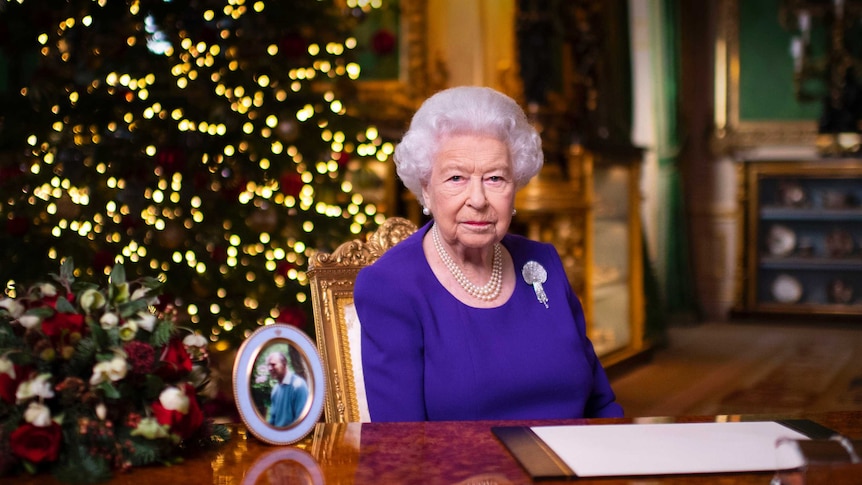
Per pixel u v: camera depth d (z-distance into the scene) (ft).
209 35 12.14
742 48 31.42
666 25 29.35
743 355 24.94
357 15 13.53
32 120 11.52
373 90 19.90
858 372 22.17
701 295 32.58
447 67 19.92
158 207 11.87
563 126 19.77
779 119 31.17
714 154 32.07
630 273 23.54
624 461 4.37
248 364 4.81
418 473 4.29
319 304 6.95
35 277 10.70
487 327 6.33
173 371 4.50
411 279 6.38
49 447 4.11
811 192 31.60
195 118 11.83
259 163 12.27
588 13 21.13
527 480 4.17
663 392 19.93
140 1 12.00
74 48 11.91
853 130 29.63
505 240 6.93
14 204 11.16
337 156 12.43
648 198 30.58
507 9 19.45
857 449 3.96
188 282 11.54
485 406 6.15
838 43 29.58
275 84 12.64
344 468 4.38
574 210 19.70
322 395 4.97
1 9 11.51
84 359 4.30
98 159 11.56
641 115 30.30
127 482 4.15
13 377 4.17
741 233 31.73
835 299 31.35
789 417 5.36
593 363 6.96
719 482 4.14
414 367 6.24
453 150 6.12
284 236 12.26
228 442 4.86
